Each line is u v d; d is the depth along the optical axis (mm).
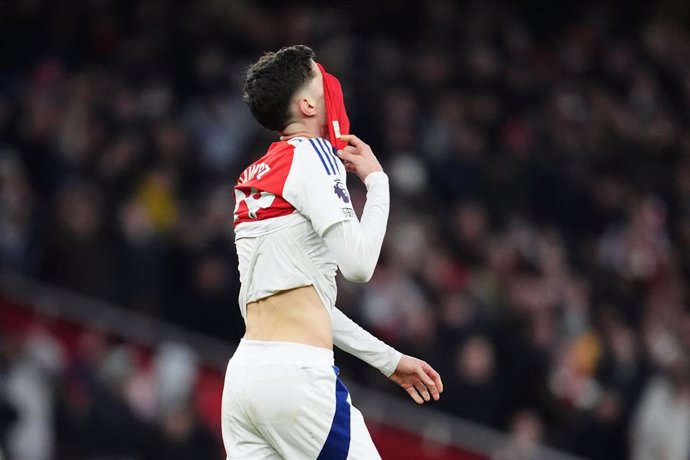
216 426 38125
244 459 14594
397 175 49344
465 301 42344
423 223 46562
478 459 38688
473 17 62500
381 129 51281
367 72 53938
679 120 65375
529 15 66938
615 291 49062
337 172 14367
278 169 14453
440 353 39719
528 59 63094
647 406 42625
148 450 34000
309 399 14078
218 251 40875
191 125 49781
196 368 38500
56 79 49969
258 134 47750
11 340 34281
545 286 46875
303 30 57062
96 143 45469
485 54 60250
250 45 54406
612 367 43625
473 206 49812
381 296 40844
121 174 43688
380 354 15492
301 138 14750
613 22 68812
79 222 39812
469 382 39031
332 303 14672
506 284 45344
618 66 65438
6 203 40875
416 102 55188
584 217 54000
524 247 49062
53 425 33875
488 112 57062
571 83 63594
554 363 42656
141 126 46625
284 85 14883
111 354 35938
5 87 50719
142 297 40031
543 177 53594
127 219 41156
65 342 38031
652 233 54656
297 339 14242
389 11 60688
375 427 38156
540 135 56750
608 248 53562
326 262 14508
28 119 45438
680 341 48906
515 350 41000
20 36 51906
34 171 44531
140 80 50594
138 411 34562
